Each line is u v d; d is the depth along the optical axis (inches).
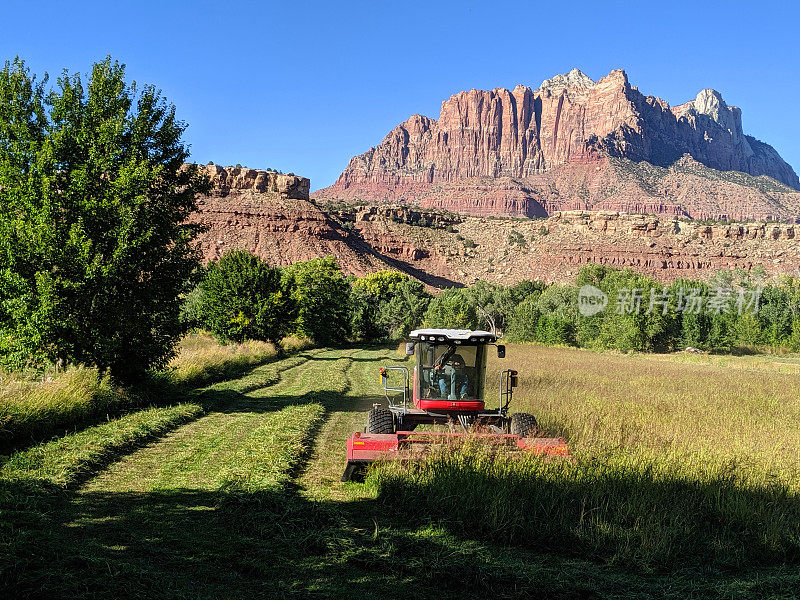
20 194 592.1
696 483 340.8
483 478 326.6
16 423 436.8
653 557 258.4
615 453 398.3
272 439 472.7
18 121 609.6
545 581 234.4
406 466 351.9
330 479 378.3
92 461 389.7
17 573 207.0
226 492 323.0
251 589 217.3
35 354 587.5
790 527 295.3
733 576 251.0
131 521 284.4
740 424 590.9
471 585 232.5
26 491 315.3
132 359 659.4
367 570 242.7
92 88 632.4
